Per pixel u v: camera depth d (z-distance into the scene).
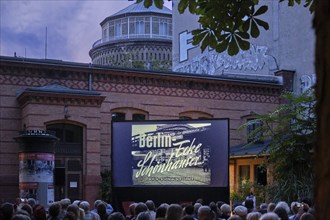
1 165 26.55
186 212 9.60
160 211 8.56
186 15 43.97
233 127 32.62
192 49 42.91
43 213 8.17
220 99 32.50
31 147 17.89
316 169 1.67
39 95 26.16
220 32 5.66
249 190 23.33
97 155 27.30
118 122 19.77
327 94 1.64
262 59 36.38
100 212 10.97
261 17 36.88
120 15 79.38
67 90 26.86
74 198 26.84
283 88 33.81
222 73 35.75
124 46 76.81
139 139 19.62
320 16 1.68
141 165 19.55
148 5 6.06
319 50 1.68
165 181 19.36
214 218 7.59
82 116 27.11
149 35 78.50
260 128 19.28
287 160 17.80
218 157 19.08
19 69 27.61
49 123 26.50
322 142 1.65
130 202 19.36
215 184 18.97
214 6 5.55
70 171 26.92
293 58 34.09
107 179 27.84
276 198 17.88
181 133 19.39
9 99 27.25
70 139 27.12
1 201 26.14
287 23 34.72
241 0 5.46
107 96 29.62
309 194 17.02
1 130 26.89
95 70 29.23
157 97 30.80
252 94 33.38
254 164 28.88
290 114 18.28
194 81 31.69
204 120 19.25
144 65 63.22
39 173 17.86
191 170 19.25
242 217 8.88
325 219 1.61
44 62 28.00
